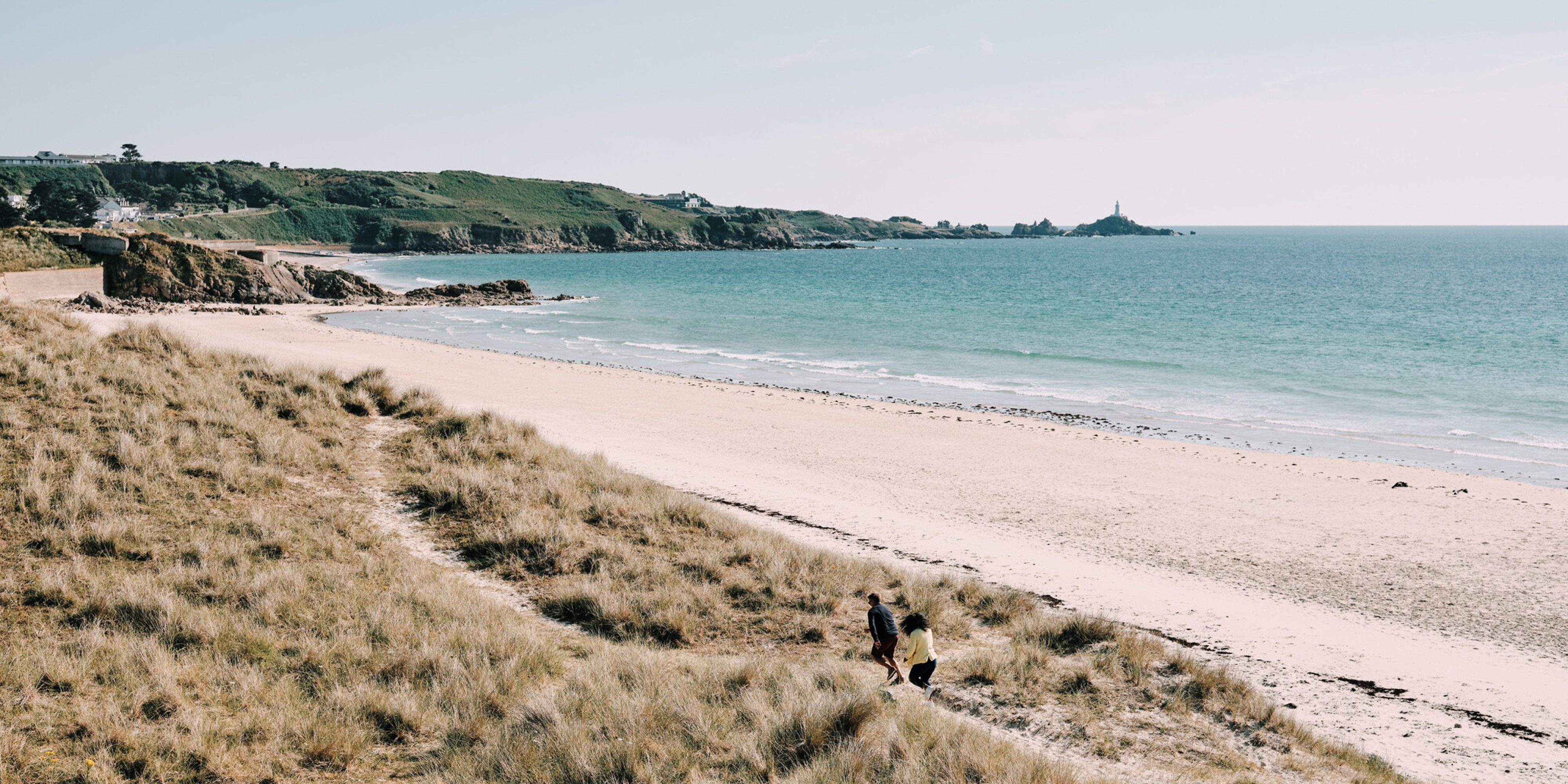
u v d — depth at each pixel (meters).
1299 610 16.17
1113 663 12.40
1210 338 62.75
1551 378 45.53
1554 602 16.72
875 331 68.44
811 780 7.65
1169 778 9.10
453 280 134.75
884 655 11.10
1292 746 10.43
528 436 22.84
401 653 10.16
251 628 10.41
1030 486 24.48
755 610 13.91
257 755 7.75
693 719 8.93
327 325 65.69
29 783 6.84
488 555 15.21
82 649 9.22
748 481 24.31
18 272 67.31
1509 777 10.59
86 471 14.48
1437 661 14.12
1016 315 80.38
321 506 16.00
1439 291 109.06
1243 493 24.00
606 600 13.20
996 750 8.82
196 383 20.44
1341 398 40.50
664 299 100.00
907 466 26.45
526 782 7.52
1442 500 23.48
